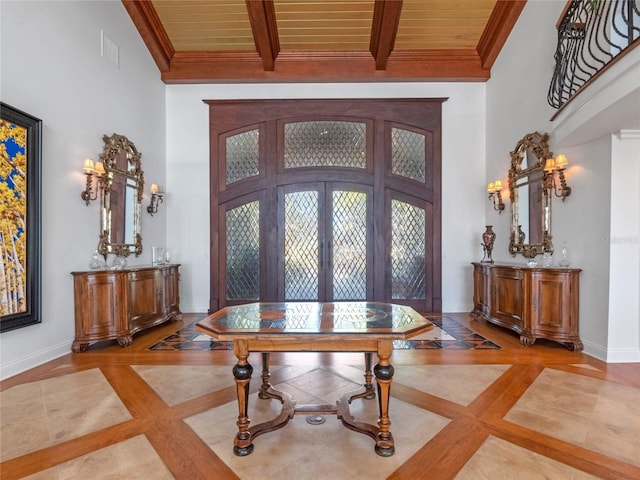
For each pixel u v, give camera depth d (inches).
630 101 104.0
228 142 234.4
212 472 70.6
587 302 143.5
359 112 231.5
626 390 107.5
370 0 191.0
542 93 170.2
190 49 223.5
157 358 140.0
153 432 85.4
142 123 205.8
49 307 136.6
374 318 90.3
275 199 231.1
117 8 181.9
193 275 233.6
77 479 68.5
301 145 233.8
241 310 102.0
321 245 231.8
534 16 176.4
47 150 136.4
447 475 69.2
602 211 136.7
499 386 111.3
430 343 159.0
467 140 232.8
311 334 74.7
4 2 118.9
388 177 231.3
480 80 229.5
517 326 163.0
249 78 227.0
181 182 234.1
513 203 193.6
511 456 75.1
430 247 231.9
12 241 120.2
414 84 233.0
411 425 87.9
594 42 141.7
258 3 180.5
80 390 109.3
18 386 112.2
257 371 125.5
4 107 117.0
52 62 138.9
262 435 84.5
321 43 217.8
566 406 97.3
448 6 195.8
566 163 152.3
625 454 75.5
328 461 74.0
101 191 166.9
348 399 94.0
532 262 175.8
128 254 186.2
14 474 69.9
